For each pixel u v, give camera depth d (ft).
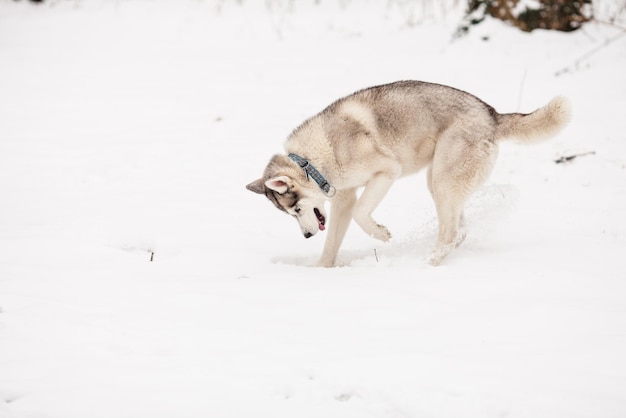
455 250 20.67
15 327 14.64
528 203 24.52
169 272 18.99
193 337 14.19
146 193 27.17
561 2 41.57
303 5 53.98
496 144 20.30
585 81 35.86
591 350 12.80
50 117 36.11
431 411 11.34
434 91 20.48
